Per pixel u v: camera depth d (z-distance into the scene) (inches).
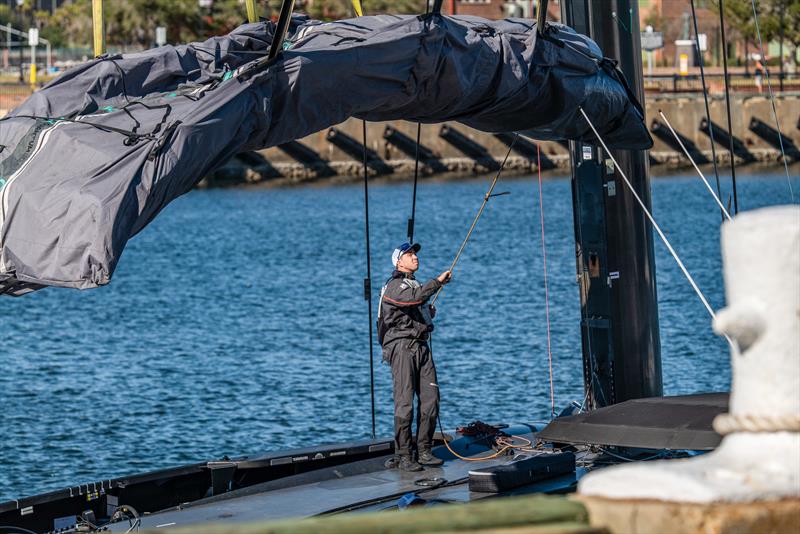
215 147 471.5
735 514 192.4
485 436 711.1
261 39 535.8
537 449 690.2
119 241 421.4
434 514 195.0
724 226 209.8
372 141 5413.4
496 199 4483.3
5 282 438.9
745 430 205.9
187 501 667.4
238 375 1581.0
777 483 196.7
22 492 1056.2
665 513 195.5
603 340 768.3
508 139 5487.2
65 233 422.9
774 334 202.7
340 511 572.4
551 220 3735.2
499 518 197.6
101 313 2239.2
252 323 2069.4
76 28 6560.0
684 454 609.3
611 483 204.5
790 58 5851.4
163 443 1230.9
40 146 457.7
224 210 4394.7
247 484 682.2
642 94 768.3
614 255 760.3
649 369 771.4
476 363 1588.3
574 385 1443.2
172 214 4293.8
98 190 430.9
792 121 5295.3
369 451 721.0
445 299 2190.0
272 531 184.5
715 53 5915.4
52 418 1338.6
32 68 5044.3
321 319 2095.2
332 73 525.0
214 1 6063.0
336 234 3590.1
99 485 630.5
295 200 4690.0
